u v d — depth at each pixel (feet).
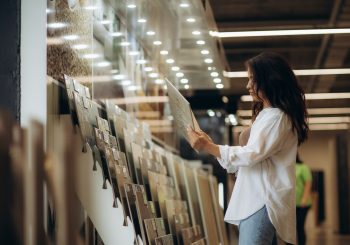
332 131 78.07
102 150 11.34
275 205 10.28
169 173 17.63
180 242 15.25
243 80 38.27
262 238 10.31
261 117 10.50
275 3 27.53
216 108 42.19
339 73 39.11
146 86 22.38
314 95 47.01
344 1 26.61
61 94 11.26
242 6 27.45
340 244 49.06
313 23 29.68
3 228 5.17
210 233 21.33
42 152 5.90
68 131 6.60
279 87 10.52
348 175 69.46
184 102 11.24
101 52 15.10
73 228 6.43
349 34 30.22
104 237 11.18
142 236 11.88
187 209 18.44
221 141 42.32
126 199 11.63
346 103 50.98
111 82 16.35
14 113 10.14
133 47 19.72
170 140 29.86
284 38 31.24
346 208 68.44
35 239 5.72
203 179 23.12
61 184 6.35
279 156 10.50
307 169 28.07
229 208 10.60
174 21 18.81
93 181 11.12
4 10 10.31
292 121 10.48
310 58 36.14
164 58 24.32
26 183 5.60
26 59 10.30
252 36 30.48
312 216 83.56
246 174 10.51
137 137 15.40
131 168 13.82
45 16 10.34
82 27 13.04
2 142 5.22
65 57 11.60
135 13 17.52
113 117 13.58
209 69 27.22
